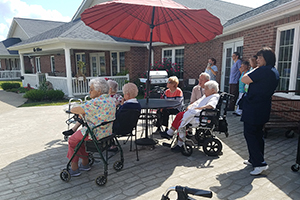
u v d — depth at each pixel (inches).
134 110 136.4
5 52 898.7
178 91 200.2
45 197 107.0
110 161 146.9
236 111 261.4
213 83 152.2
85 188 114.7
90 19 159.3
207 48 393.7
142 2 125.3
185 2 489.7
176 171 131.1
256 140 122.4
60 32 442.0
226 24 339.3
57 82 472.1
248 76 118.3
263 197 102.9
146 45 474.0
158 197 105.5
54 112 305.7
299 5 182.1
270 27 239.9
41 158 153.6
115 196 107.0
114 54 553.3
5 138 199.2
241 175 124.3
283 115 222.1
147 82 170.4
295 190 108.1
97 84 117.9
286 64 227.0
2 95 495.2
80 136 119.5
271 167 132.6
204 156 152.4
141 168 136.1
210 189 110.6
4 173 131.9
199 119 148.2
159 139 191.0
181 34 183.0
